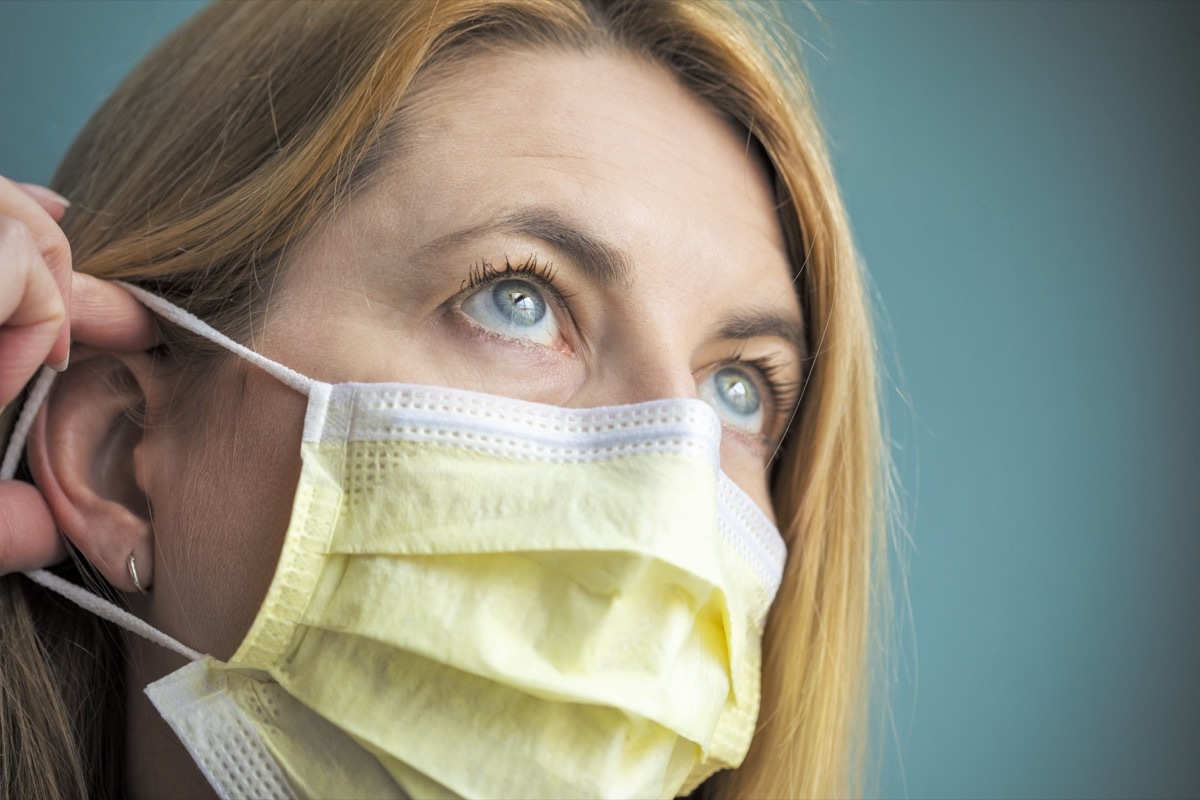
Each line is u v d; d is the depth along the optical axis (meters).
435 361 0.92
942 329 1.61
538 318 0.96
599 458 0.89
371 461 0.87
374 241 0.93
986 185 1.64
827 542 1.26
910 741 1.54
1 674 0.98
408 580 0.84
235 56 1.08
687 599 0.87
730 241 1.05
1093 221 1.65
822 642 1.25
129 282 0.98
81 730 1.01
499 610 0.84
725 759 1.06
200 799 0.97
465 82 0.99
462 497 0.86
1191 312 1.65
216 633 0.89
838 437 1.26
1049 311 1.64
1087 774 1.58
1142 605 1.61
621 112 1.03
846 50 1.60
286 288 0.93
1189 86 1.66
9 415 0.97
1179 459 1.64
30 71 1.37
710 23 1.11
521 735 0.84
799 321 1.16
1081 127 1.67
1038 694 1.58
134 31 1.42
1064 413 1.62
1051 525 1.61
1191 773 1.60
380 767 0.85
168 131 1.08
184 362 0.95
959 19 1.65
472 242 0.92
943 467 1.59
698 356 1.06
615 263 0.95
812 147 1.17
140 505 0.95
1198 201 1.67
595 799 0.83
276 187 0.95
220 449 0.91
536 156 0.96
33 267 0.75
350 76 0.98
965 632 1.57
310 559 0.85
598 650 0.84
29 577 0.97
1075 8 1.66
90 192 1.13
